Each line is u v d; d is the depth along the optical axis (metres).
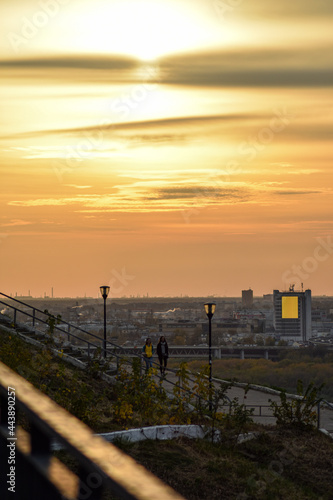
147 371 26.20
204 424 24.98
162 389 26.12
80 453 3.16
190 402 26.17
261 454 23.81
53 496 3.98
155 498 2.43
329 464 23.81
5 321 35.94
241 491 18.66
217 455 21.45
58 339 34.56
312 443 25.83
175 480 18.36
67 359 31.78
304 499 19.58
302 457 24.17
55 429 3.52
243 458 22.72
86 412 21.69
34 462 4.26
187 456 20.25
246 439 24.95
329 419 31.42
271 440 25.23
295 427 27.38
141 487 2.55
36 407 4.06
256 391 40.25
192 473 19.03
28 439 4.55
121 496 2.61
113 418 23.00
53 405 4.12
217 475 19.27
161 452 20.11
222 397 26.36
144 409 24.27
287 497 19.34
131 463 2.95
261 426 27.56
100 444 3.23
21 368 25.38
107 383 29.62
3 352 25.56
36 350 32.44
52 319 33.59
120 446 19.83
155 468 18.75
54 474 3.98
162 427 21.70
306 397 28.69
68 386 26.17
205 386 26.58
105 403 25.64
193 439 22.38
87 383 28.50
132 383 25.62
